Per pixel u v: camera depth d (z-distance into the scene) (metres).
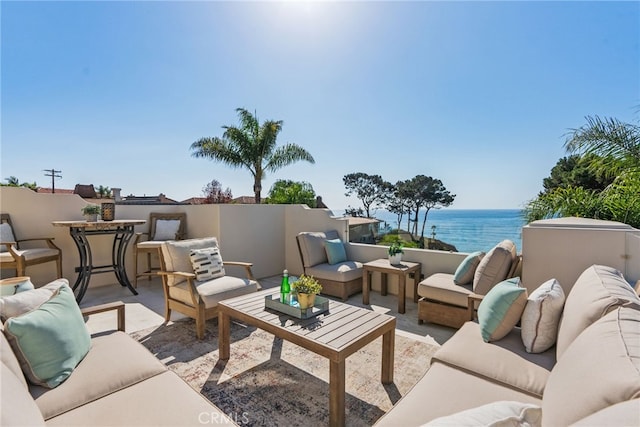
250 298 2.90
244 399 2.25
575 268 2.85
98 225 4.37
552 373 1.36
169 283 3.62
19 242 4.72
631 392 0.79
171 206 6.14
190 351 2.96
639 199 3.73
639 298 1.58
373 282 5.04
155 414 1.39
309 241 4.99
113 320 3.72
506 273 3.18
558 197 4.51
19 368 1.46
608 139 4.02
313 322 2.33
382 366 2.44
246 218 5.69
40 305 1.82
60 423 1.33
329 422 1.97
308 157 10.18
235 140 9.62
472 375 1.67
